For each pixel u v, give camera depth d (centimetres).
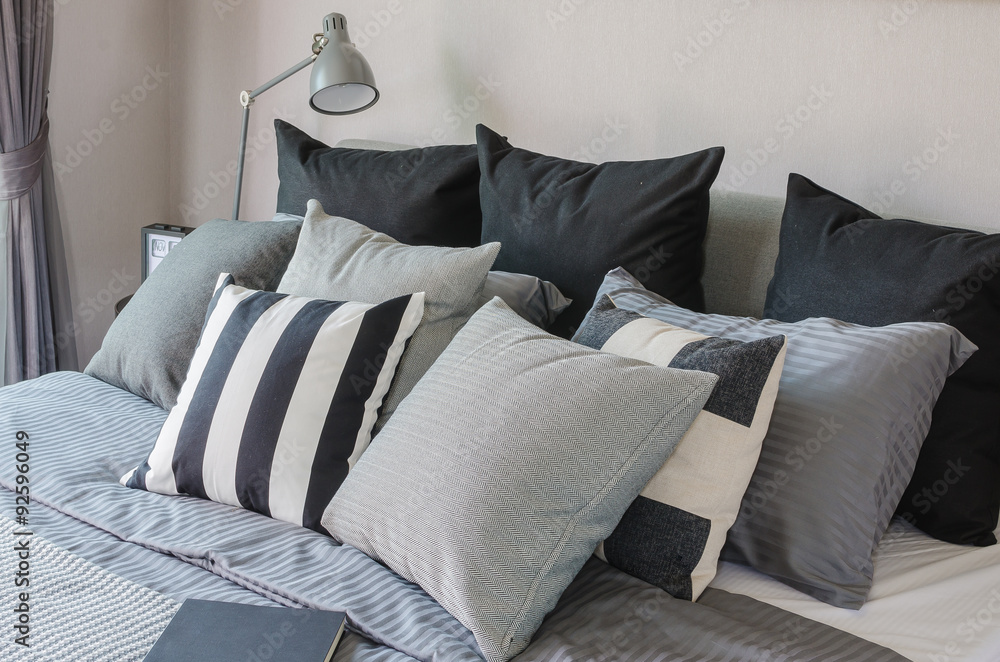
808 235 154
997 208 165
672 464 115
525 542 103
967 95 165
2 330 239
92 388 177
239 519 128
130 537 122
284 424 129
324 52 216
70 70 256
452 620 104
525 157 192
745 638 101
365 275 155
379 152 213
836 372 122
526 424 108
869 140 177
